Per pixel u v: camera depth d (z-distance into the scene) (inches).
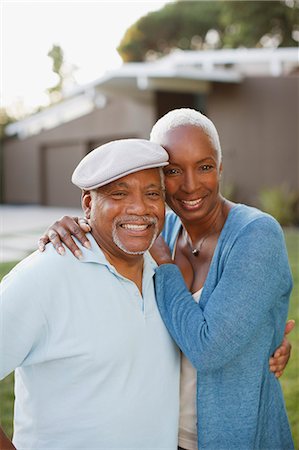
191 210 72.5
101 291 67.0
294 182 495.5
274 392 75.1
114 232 67.5
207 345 66.4
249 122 520.4
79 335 65.0
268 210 481.1
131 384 67.1
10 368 64.2
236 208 73.9
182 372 75.4
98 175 65.9
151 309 71.3
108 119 689.6
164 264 75.4
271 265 67.7
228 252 69.8
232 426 70.7
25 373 68.4
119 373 66.5
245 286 66.6
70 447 66.0
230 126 534.0
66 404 66.0
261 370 71.5
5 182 955.3
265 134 511.2
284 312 74.0
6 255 365.7
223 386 70.8
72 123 764.6
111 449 65.9
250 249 67.5
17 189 921.5
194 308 69.7
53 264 65.9
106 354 65.4
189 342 67.8
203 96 617.3
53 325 64.9
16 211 754.8
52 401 66.5
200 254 76.2
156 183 68.6
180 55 584.7
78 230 69.7
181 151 69.7
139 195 67.3
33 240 439.5
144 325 69.2
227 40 1091.9
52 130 810.2
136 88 577.0
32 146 866.8
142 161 65.8
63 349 64.5
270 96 506.6
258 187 518.0
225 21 1059.9
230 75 518.6
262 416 72.8
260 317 67.3
